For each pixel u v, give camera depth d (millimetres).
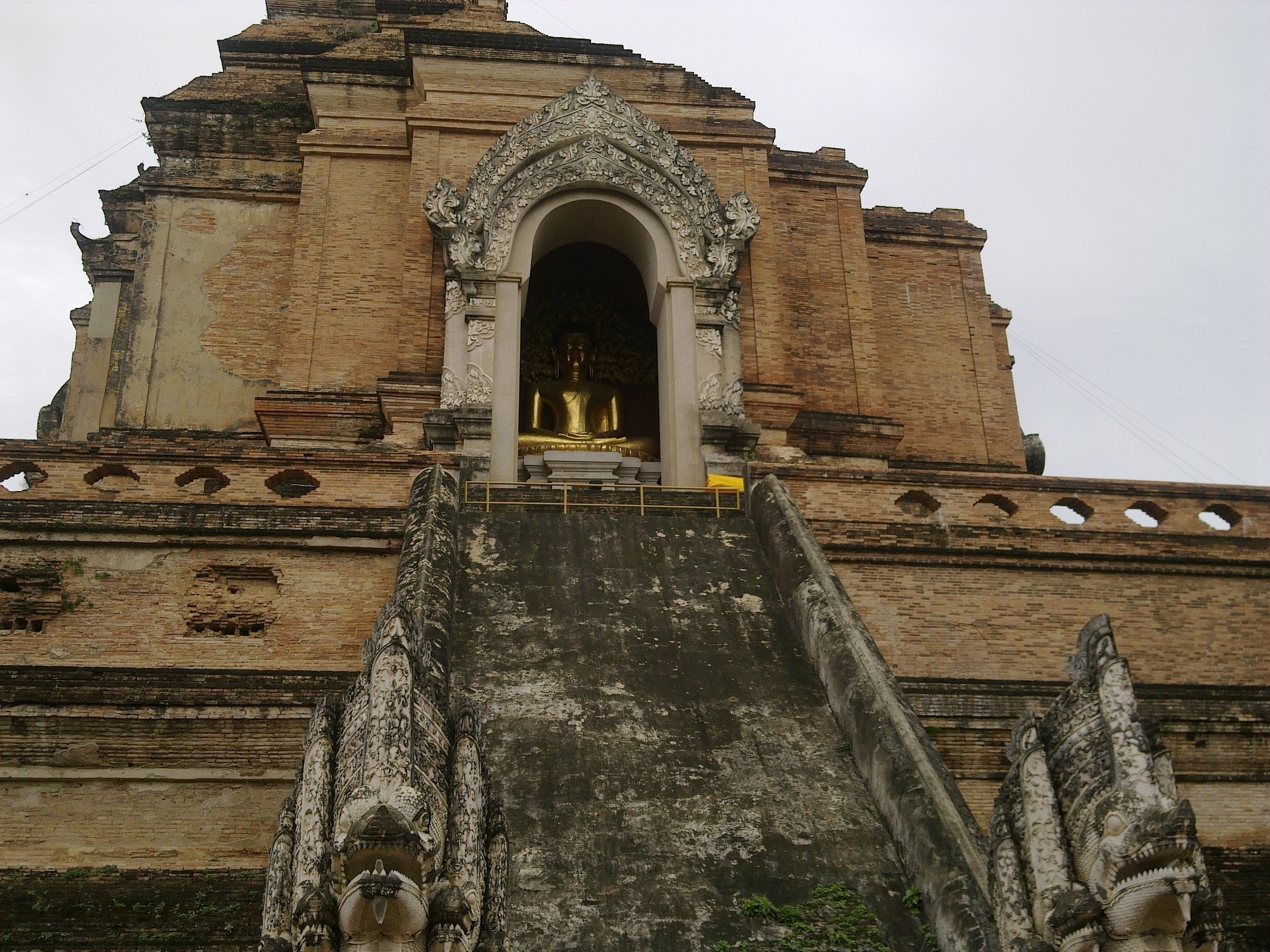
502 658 14172
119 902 14078
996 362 29000
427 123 25828
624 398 28078
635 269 28234
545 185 23797
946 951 10586
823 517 19266
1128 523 19875
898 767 12266
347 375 24344
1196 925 7949
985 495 19844
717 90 27484
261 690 15789
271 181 27719
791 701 13953
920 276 29469
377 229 25734
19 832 15156
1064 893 8320
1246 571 19609
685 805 12180
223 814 15461
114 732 15492
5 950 13211
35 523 17250
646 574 16328
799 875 11469
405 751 7570
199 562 17500
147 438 25031
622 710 13453
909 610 18609
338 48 29078
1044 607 18969
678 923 10828
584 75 27109
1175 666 18859
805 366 26516
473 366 22219
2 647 16625
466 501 18328
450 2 32594
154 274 26766
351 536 17797
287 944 7441
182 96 29578
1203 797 17141
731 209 24438
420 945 7148
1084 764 8664
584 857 11453
